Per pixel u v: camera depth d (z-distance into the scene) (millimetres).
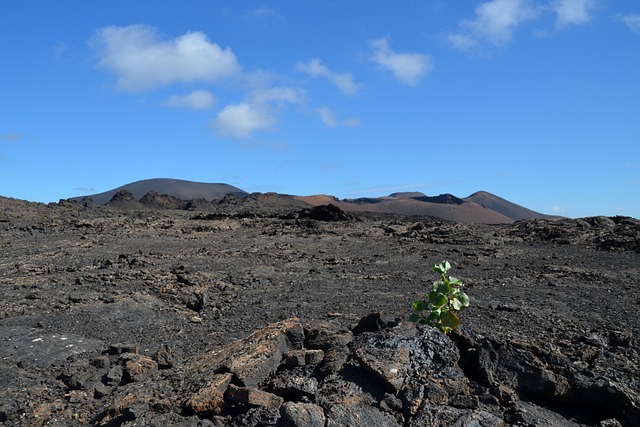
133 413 4840
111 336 8383
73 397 6031
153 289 11797
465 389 4988
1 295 11078
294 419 4195
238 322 9336
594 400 5012
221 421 4664
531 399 5090
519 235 23031
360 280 13602
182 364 6391
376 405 4668
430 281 13266
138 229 25797
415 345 5395
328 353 5414
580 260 16500
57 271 14492
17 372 6785
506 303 10281
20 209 31062
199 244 21641
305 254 18859
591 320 8797
